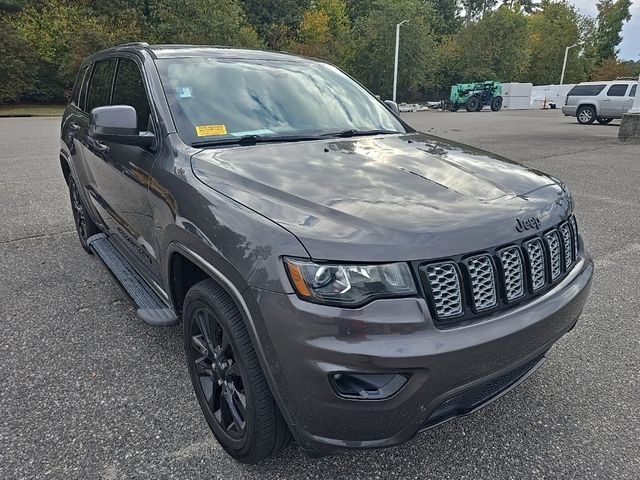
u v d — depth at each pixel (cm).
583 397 279
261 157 252
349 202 203
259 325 188
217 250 207
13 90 3459
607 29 7562
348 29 5184
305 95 333
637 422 258
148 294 316
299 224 190
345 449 185
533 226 213
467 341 182
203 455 233
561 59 6103
